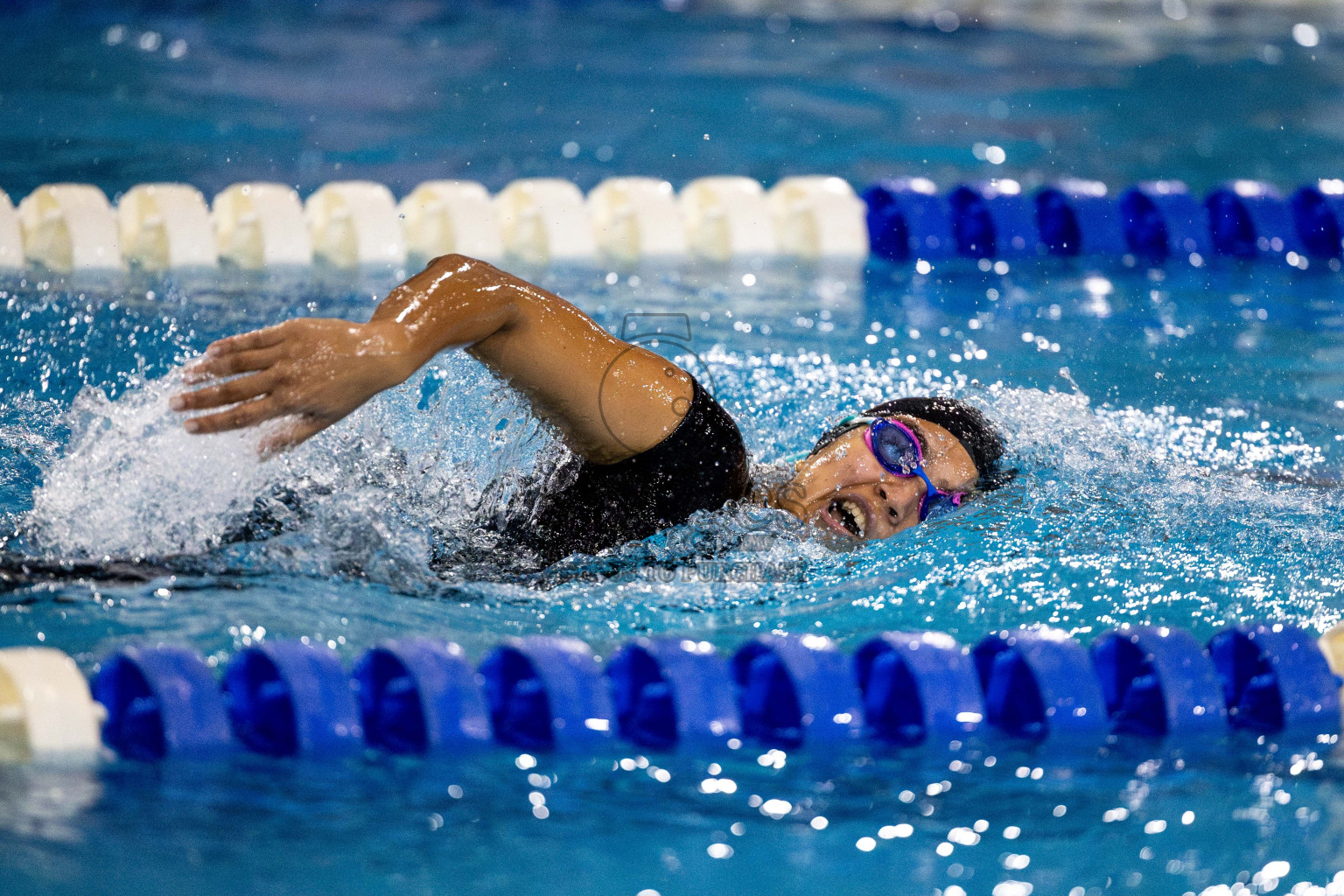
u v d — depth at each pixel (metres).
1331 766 5.82
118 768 5.31
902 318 13.36
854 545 7.96
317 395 6.07
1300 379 11.91
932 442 8.17
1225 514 8.87
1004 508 8.40
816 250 15.95
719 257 15.57
